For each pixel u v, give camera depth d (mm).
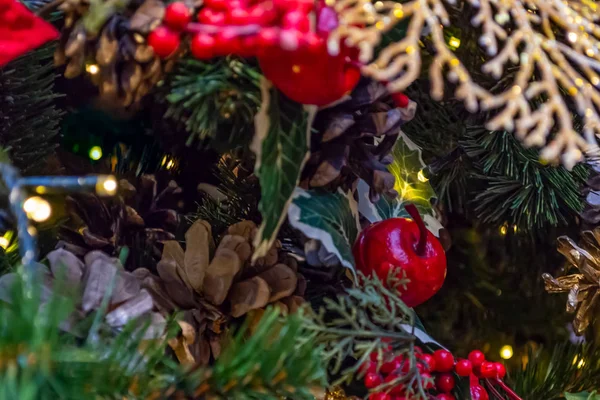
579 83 469
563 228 635
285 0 442
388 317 498
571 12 480
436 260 518
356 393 527
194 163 612
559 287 572
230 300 516
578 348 621
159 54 455
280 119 466
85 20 451
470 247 671
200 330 509
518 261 667
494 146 587
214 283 510
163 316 505
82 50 464
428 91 587
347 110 489
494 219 608
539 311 672
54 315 431
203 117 484
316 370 460
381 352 488
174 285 511
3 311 430
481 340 662
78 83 583
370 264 517
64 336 455
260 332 455
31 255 446
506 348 635
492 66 458
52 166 585
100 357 443
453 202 650
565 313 667
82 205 542
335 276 542
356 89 487
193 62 475
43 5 478
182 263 517
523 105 454
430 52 552
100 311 457
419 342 527
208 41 446
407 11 454
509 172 593
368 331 493
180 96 470
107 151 617
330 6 451
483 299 676
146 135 610
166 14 451
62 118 596
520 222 621
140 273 511
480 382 560
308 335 486
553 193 590
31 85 561
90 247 533
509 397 568
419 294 520
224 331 518
